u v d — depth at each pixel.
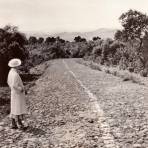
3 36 29.91
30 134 10.59
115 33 50.91
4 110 16.17
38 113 14.04
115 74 30.91
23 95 11.30
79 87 22.00
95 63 51.91
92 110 13.87
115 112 13.05
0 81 28.70
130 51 37.78
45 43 137.38
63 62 71.00
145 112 12.80
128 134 9.82
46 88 23.14
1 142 9.74
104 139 9.48
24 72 38.66
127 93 18.06
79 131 10.61
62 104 15.88
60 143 9.43
